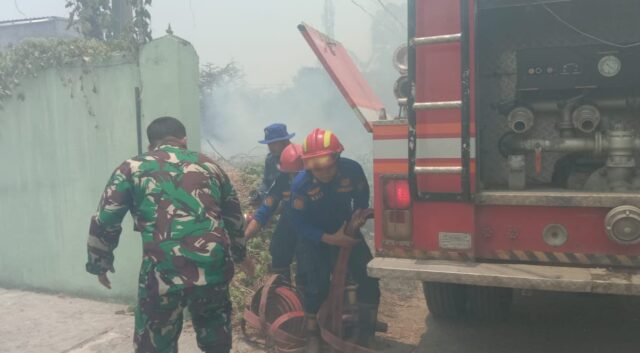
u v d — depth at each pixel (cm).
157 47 454
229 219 325
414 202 345
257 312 441
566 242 329
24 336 432
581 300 525
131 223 484
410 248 349
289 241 457
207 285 287
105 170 494
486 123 417
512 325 462
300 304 415
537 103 400
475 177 331
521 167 368
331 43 480
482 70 418
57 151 515
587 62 390
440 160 331
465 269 324
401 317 484
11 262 556
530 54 399
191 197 296
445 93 328
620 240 308
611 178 367
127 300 499
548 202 325
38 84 514
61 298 521
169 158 307
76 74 494
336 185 388
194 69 466
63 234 523
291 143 468
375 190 355
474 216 338
